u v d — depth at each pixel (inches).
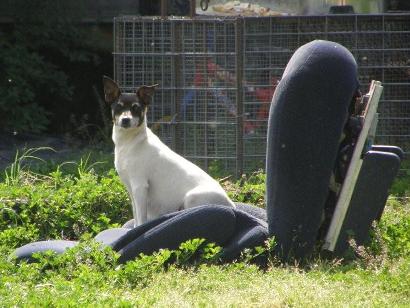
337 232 410.6
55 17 960.3
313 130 395.2
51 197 521.0
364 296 347.3
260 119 654.5
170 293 351.9
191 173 459.5
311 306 332.5
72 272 387.9
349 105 404.2
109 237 437.4
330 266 398.6
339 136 397.4
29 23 952.3
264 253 407.2
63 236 508.7
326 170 398.3
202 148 665.0
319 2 756.0
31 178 600.1
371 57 661.9
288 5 761.6
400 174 650.2
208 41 663.8
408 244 431.2
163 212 460.8
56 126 986.7
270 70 652.1
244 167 651.5
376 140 665.6
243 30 647.8
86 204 525.0
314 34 649.6
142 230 414.9
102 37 1002.1
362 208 420.2
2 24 969.5
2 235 479.8
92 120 995.9
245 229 418.6
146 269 383.2
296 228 403.9
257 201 541.3
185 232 407.2
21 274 384.5
